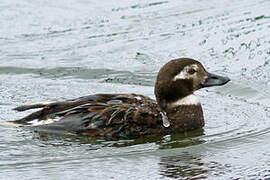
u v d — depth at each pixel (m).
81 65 17.98
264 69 17.02
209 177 10.14
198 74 13.00
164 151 11.38
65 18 22.33
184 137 12.24
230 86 15.97
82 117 12.22
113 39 20.25
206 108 14.37
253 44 18.61
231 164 10.73
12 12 22.69
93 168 10.53
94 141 11.81
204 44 19.12
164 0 23.94
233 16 21.36
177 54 18.56
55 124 12.21
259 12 21.45
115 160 10.91
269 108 14.30
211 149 11.50
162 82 12.76
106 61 18.30
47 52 19.25
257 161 10.86
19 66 17.92
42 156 11.02
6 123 12.44
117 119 12.11
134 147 11.59
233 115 13.77
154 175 10.24
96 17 22.34
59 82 16.50
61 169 10.47
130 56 18.64
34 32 21.02
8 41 20.22
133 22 21.73
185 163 10.79
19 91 15.55
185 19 21.64
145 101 12.69
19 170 10.39
